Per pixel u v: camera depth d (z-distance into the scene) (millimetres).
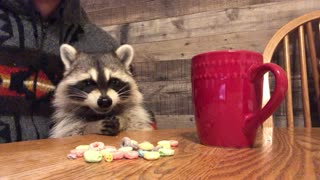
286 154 241
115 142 333
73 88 639
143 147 254
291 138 331
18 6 655
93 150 242
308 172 185
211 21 760
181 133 396
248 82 261
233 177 176
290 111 553
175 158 231
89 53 709
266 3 710
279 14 700
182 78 791
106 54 711
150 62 828
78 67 671
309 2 680
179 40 794
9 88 623
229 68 260
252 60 263
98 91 629
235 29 738
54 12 693
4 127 605
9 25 645
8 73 625
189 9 782
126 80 677
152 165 210
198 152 252
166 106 808
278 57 689
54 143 323
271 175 179
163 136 368
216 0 754
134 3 847
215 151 255
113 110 640
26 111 639
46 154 257
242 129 265
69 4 718
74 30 748
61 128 591
